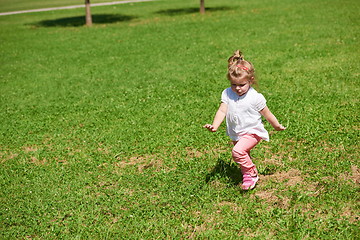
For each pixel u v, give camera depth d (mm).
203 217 5234
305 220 4938
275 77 11578
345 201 5250
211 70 13125
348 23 19844
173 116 9047
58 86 12602
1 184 6527
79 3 45156
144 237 4941
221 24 23125
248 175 5746
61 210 5688
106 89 11805
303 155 6688
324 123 7848
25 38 23438
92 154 7473
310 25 20234
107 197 5891
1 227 5379
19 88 12688
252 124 5523
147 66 14398
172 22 25719
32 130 8938
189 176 6277
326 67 12211
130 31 23250
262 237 4703
